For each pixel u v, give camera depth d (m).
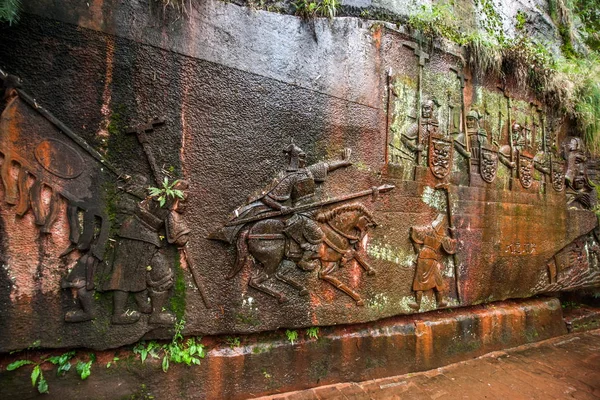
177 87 2.12
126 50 1.99
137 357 2.09
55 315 1.86
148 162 2.06
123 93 1.98
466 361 3.28
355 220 2.70
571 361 3.39
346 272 2.69
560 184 4.30
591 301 4.99
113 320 1.98
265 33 2.41
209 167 2.21
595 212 4.59
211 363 2.27
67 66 1.86
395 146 2.93
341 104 2.67
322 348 2.64
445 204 3.23
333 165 2.59
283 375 2.49
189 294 2.17
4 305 1.75
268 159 2.39
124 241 2.00
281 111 2.44
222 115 2.25
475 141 3.46
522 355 3.49
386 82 2.89
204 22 2.20
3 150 1.73
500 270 3.64
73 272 1.89
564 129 4.48
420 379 2.88
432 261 3.09
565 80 4.21
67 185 1.87
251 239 2.33
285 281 2.45
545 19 5.08
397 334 2.94
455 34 3.40
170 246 2.13
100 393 1.98
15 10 1.66
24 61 1.76
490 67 3.58
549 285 4.17
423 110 3.11
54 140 1.84
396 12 3.11
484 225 3.50
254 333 2.46
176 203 2.10
